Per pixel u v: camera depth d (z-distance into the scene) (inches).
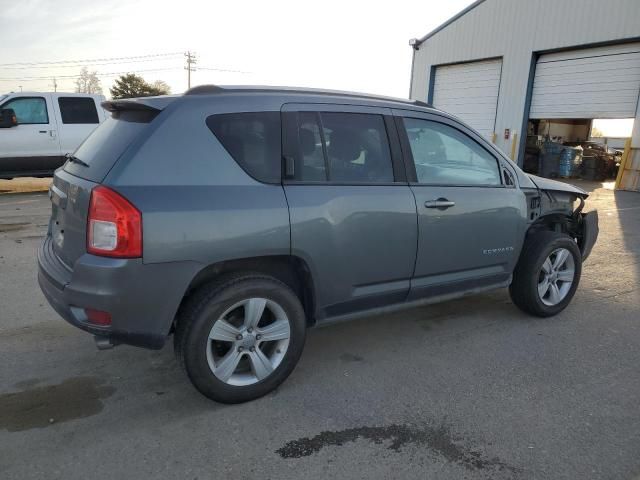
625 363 145.8
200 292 113.4
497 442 108.0
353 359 146.6
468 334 165.2
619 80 618.2
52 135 447.2
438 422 115.1
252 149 118.3
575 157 748.0
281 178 120.6
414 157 144.0
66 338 155.6
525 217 167.0
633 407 122.4
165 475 96.3
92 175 110.1
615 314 184.7
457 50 818.2
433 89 879.7
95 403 120.8
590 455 104.0
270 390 124.8
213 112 115.6
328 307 132.3
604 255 271.7
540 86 716.0
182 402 122.0
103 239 102.5
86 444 105.0
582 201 194.7
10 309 177.2
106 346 108.5
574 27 650.8
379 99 142.5
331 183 127.4
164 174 107.9
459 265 153.1
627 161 593.9
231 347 118.1
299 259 123.0
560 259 177.6
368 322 174.4
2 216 343.6
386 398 125.3
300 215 119.8
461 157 154.8
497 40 754.2
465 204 149.7
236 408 119.8
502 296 203.5
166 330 110.2
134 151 107.3
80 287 104.5
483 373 138.9
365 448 105.5
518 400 125.0
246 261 119.2
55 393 124.8
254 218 113.7
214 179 112.4
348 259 129.6
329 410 119.6
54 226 133.7
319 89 135.1
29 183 539.2
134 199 102.9
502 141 769.6
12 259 236.8
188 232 106.7
